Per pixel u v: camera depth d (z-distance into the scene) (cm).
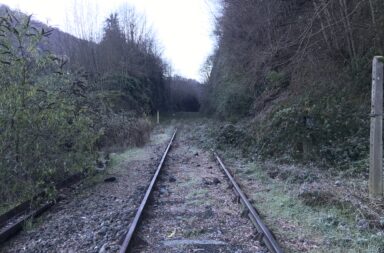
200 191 967
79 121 1049
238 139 1833
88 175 1195
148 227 683
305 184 902
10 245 629
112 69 4228
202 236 630
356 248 557
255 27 2272
